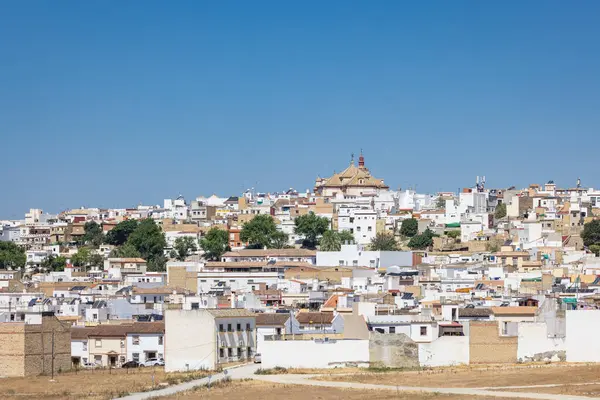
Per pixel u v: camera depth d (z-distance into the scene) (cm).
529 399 19175
